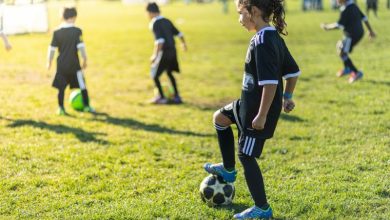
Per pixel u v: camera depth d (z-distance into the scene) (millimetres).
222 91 10703
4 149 6340
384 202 4613
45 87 10812
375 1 25688
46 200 4828
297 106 8883
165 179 5445
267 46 3977
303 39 18891
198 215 4453
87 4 57094
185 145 6812
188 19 29938
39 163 5898
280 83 4223
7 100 9352
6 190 5051
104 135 7242
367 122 7551
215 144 6898
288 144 6727
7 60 14594
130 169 5762
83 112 8789
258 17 4117
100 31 24047
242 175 5512
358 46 16312
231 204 4711
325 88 10281
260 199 4297
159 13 9711
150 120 8297
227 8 38375
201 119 8406
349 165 5695
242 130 4270
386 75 11227
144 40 20219
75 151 6395
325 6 36531
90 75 12703
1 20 10375
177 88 10336
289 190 5008
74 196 4938
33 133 7195
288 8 36719
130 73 12984
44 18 17859
